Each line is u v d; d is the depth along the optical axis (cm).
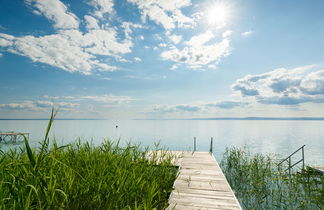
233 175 840
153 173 455
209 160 774
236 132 4888
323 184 606
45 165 271
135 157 462
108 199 294
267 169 810
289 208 517
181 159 785
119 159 404
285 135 3994
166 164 516
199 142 2641
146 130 5462
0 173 258
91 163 374
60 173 305
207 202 378
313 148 2159
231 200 387
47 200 224
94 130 5172
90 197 289
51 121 216
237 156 959
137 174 394
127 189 320
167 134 4038
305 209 494
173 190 436
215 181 506
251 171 786
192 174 572
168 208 351
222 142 2684
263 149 2064
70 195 275
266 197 597
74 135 3388
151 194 304
